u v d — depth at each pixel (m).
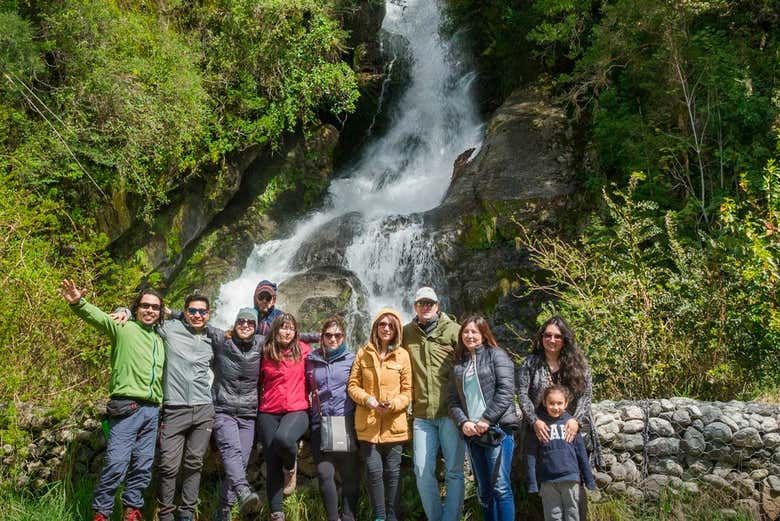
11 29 9.85
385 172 19.08
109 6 11.75
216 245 15.22
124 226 12.53
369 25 18.94
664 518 5.52
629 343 7.41
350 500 5.42
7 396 6.61
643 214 11.83
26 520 5.59
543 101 16.69
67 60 11.22
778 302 7.13
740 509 5.48
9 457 6.26
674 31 11.98
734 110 11.73
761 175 10.84
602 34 13.09
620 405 6.02
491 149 15.63
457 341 5.45
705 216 10.80
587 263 9.68
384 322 5.46
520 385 5.40
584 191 13.62
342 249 14.77
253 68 14.27
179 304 14.18
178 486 5.93
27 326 7.13
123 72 11.48
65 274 8.83
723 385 7.18
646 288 7.83
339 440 5.37
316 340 5.83
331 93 15.52
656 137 12.24
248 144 14.48
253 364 5.58
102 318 5.41
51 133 11.08
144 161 12.48
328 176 17.42
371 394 5.41
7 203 8.60
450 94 20.05
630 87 14.02
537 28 15.20
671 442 5.75
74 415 6.36
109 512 5.26
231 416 5.56
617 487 5.75
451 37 20.45
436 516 5.32
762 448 5.59
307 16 14.96
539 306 12.80
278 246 15.63
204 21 13.91
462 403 5.32
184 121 12.41
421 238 14.04
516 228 13.53
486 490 5.26
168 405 5.46
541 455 5.16
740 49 11.88
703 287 7.54
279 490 5.41
